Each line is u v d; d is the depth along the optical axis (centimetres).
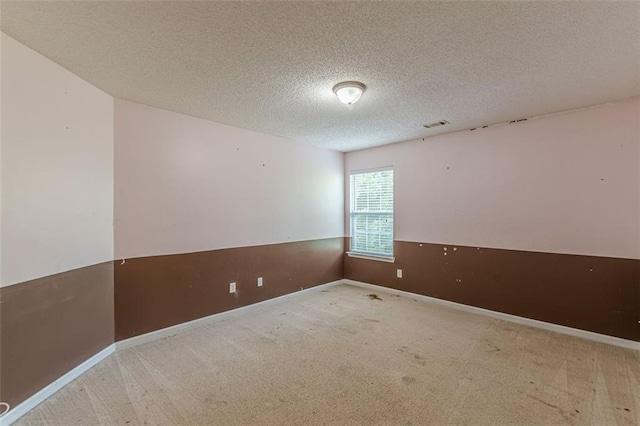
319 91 267
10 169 189
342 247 539
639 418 184
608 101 292
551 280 328
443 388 216
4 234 185
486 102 294
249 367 246
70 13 162
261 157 408
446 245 411
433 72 232
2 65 184
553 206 327
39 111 207
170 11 161
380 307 404
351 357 263
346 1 154
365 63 218
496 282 366
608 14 164
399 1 154
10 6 156
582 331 307
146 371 240
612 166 294
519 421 182
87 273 248
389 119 347
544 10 161
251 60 214
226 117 340
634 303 282
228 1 153
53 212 218
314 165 487
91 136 254
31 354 198
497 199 366
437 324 341
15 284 190
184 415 188
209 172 352
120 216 284
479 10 161
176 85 255
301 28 177
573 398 204
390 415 188
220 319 358
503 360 256
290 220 448
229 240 372
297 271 457
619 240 290
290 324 342
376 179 501
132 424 180
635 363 251
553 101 292
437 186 420
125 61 216
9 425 181
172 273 319
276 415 189
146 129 301
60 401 203
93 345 252
